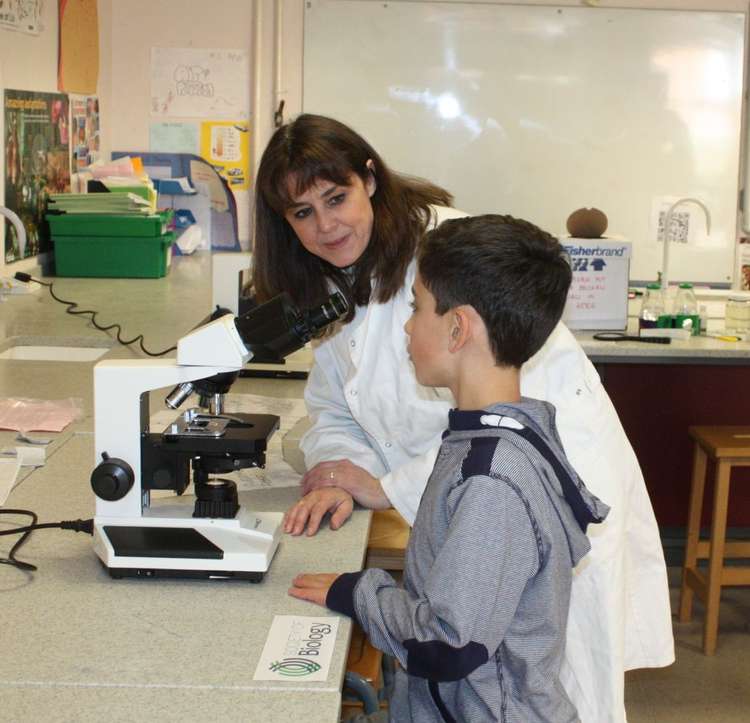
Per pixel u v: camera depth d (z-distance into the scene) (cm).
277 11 487
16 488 168
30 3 384
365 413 172
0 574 136
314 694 107
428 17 490
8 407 214
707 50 495
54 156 415
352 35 491
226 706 104
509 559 110
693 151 502
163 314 326
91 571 137
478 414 119
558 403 165
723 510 314
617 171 504
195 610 126
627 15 491
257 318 137
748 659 313
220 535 139
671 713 281
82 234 400
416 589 122
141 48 494
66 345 290
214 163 501
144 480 141
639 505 174
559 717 118
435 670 111
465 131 499
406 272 168
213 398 147
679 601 353
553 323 124
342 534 153
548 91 496
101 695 106
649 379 381
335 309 138
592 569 162
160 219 402
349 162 161
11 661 112
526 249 121
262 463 142
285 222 175
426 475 159
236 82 495
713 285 512
